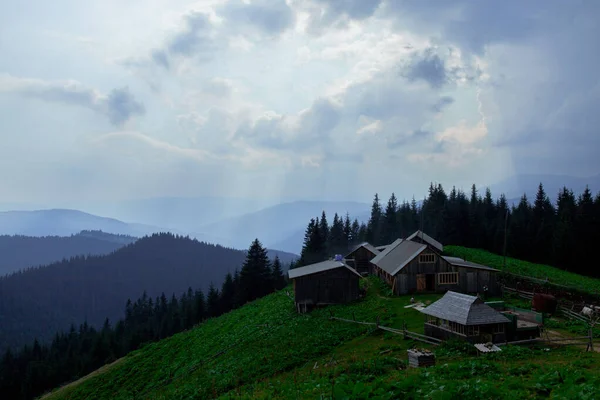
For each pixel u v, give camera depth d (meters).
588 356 29.91
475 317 35.38
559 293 62.47
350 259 94.25
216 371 45.78
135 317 176.88
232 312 89.69
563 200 134.12
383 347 38.19
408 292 63.16
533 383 21.86
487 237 115.88
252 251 113.00
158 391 48.44
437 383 22.25
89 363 110.50
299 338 48.88
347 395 22.03
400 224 142.75
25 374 113.06
